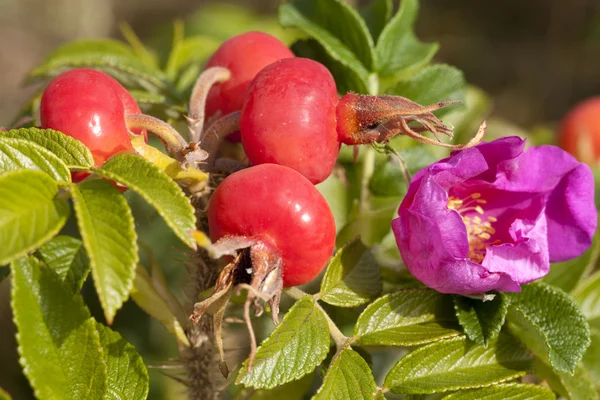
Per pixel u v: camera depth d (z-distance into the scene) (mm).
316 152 304
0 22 1000
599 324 355
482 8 1311
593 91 1203
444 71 357
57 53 395
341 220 366
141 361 302
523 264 306
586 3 1251
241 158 342
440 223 302
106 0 1087
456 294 314
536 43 1266
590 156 460
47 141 296
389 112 305
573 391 331
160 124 308
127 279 276
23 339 280
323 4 356
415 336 309
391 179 356
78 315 290
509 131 491
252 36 335
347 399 301
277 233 294
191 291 326
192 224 281
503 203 322
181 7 1166
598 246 351
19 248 275
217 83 333
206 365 326
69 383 288
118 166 289
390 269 347
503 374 312
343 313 344
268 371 297
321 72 309
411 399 314
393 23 356
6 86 961
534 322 311
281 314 349
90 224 279
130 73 367
